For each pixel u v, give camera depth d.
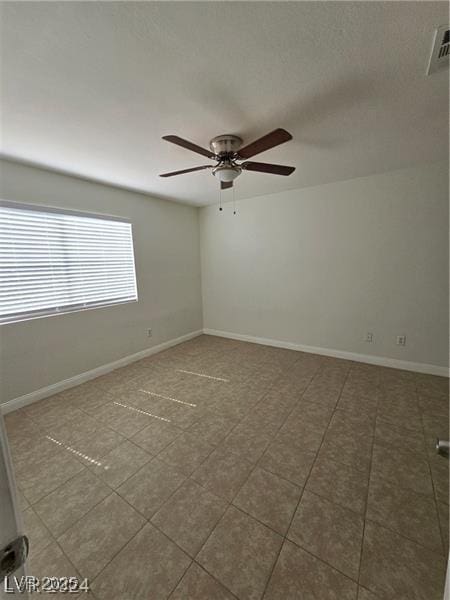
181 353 3.72
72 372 2.78
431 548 1.14
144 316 3.57
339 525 1.25
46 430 2.04
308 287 3.47
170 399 2.47
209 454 1.75
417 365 2.87
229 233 4.09
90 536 1.24
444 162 2.50
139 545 1.19
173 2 0.90
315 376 2.85
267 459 1.69
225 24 0.99
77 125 1.67
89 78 1.25
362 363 3.16
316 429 1.97
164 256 3.83
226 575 1.07
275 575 1.06
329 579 1.04
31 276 2.43
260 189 3.32
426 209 2.64
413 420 2.04
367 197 2.91
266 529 1.24
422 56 1.17
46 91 1.34
